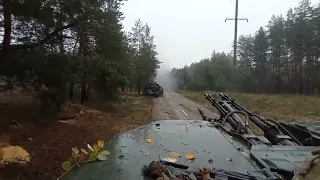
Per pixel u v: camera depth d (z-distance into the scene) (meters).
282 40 56.28
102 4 12.01
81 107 15.35
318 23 48.03
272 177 1.73
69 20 10.59
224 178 1.72
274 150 2.36
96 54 12.98
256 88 51.41
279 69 58.38
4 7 8.68
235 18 26.73
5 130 8.48
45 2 9.34
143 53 39.53
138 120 14.90
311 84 51.16
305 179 1.39
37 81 9.87
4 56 9.17
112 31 13.73
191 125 3.42
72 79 9.86
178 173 1.74
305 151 2.33
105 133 10.79
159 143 2.54
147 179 1.70
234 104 4.50
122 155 2.19
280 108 20.20
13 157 6.27
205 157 2.17
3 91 10.52
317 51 48.34
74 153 2.32
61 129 9.84
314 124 3.84
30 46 9.65
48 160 6.81
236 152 2.32
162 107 21.67
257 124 3.71
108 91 17.67
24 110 10.87
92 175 1.77
